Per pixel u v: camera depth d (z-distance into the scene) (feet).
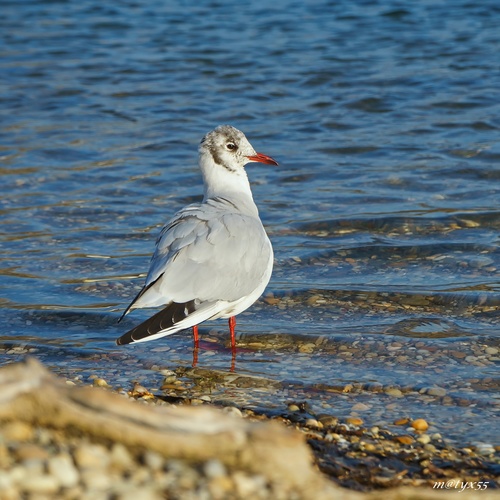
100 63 97.71
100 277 46.52
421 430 30.35
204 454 21.03
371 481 26.11
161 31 112.16
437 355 37.17
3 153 68.59
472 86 84.84
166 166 66.13
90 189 61.05
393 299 43.19
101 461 20.70
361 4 121.90
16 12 124.36
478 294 43.04
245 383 34.78
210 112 80.07
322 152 68.54
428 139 70.95
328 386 34.35
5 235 52.54
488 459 28.17
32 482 19.57
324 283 45.27
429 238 51.13
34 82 90.53
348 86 86.58
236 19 116.98
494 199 57.41
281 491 20.74
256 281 36.76
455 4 119.24
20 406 21.39
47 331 40.27
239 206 39.52
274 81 89.30
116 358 37.45
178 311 34.37
